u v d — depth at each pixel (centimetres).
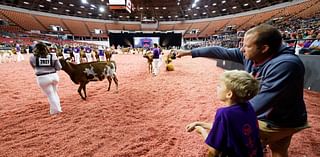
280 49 155
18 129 365
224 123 130
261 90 150
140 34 4681
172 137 340
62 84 788
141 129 370
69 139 329
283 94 144
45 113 451
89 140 326
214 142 133
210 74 1099
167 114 454
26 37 3725
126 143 318
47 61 414
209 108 497
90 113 452
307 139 335
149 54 1159
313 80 709
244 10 4769
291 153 292
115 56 2888
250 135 135
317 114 458
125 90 693
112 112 461
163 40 4691
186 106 513
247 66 192
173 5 4938
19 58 1820
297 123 162
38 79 417
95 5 4716
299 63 145
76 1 4350
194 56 235
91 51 1898
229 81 135
